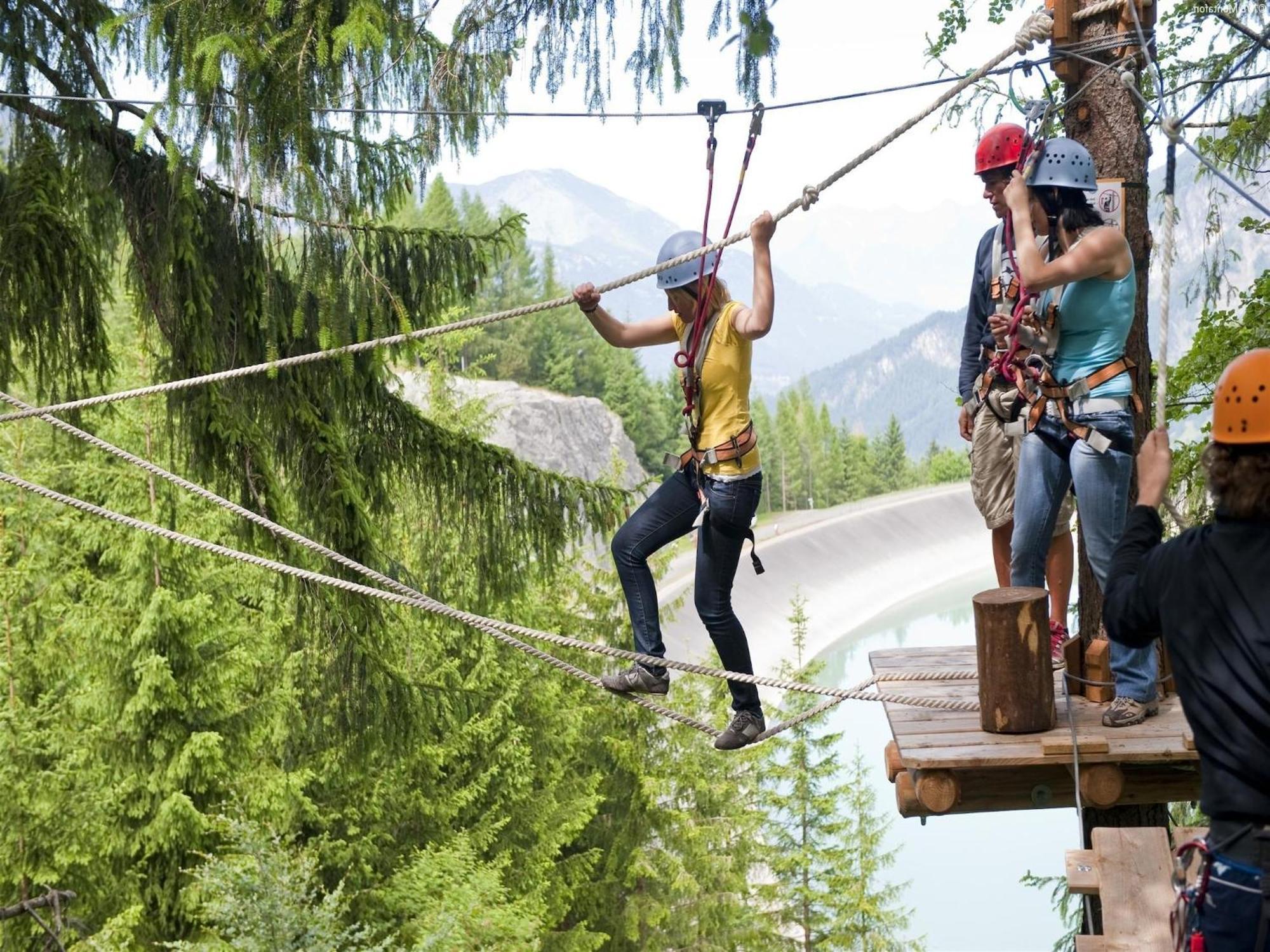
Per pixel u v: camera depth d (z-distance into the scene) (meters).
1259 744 2.86
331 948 11.88
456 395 21.77
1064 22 5.52
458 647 20.64
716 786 25.58
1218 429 3.05
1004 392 5.16
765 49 6.34
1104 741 4.68
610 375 102.12
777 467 141.62
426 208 88.00
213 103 6.87
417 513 10.34
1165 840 4.51
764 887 27.91
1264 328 10.07
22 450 15.76
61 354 8.14
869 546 118.69
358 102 7.18
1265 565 2.94
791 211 4.90
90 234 8.06
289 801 16.31
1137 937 4.08
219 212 8.30
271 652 16.86
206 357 8.35
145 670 14.56
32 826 14.01
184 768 14.66
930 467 162.88
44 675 15.31
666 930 25.06
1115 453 4.98
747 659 5.29
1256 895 2.82
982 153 5.15
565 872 23.16
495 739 20.69
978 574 118.75
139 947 14.41
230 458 8.79
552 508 10.37
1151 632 3.23
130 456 6.45
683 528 5.23
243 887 12.01
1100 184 5.56
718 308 4.98
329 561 9.34
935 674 5.71
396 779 18.12
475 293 8.91
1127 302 4.95
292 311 8.47
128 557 14.97
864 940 27.91
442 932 13.68
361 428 9.83
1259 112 9.87
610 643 24.95
